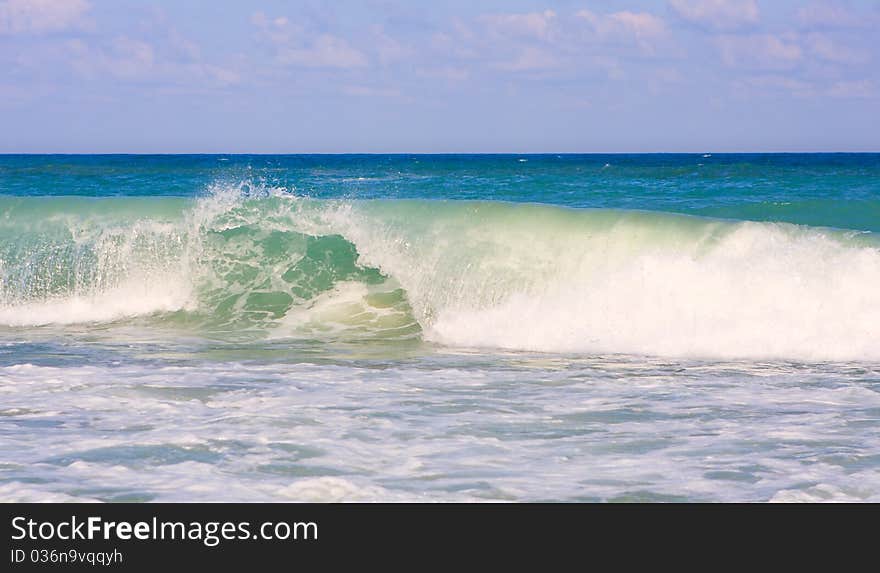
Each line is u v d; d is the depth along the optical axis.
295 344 15.52
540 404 10.63
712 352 14.59
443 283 17.47
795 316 15.06
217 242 18.97
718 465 8.06
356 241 18.53
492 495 7.31
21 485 7.41
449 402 10.71
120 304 18.41
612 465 8.09
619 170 69.81
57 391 11.07
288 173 70.56
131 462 8.04
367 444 8.71
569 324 15.85
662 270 16.22
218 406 10.32
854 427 9.48
